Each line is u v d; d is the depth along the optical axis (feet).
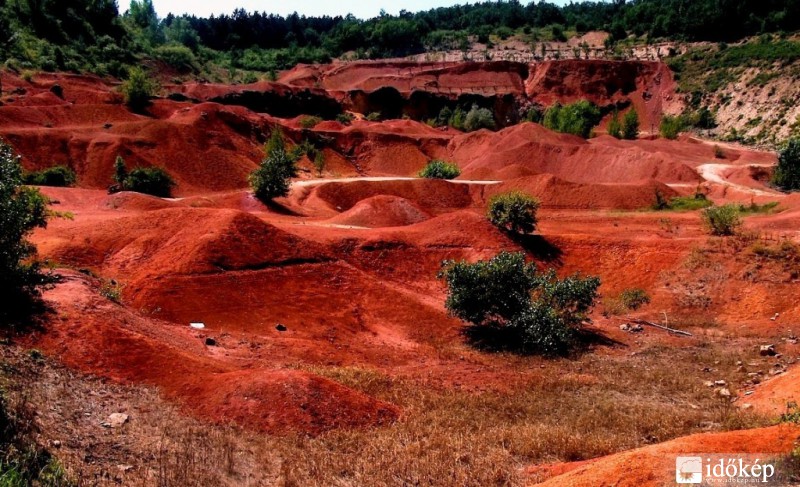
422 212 135.74
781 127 297.94
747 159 244.42
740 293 85.97
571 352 71.26
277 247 85.81
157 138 191.93
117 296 60.13
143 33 406.62
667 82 389.39
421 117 359.46
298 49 485.56
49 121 194.39
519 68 406.62
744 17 412.98
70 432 33.60
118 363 44.19
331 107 333.21
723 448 29.30
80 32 326.65
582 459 39.60
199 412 41.19
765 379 60.13
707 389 58.03
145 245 83.92
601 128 371.35
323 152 249.96
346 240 100.27
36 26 300.61
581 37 508.94
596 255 104.73
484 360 68.08
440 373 61.87
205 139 204.23
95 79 267.18
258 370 49.44
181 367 46.24
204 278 74.18
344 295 82.64
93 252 83.05
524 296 76.02
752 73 347.15
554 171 229.04
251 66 450.30
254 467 35.04
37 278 49.29
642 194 174.91
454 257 104.01
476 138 267.80
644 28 474.90
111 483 29.22
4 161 47.93
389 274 97.55
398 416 46.26
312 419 41.47
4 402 32.04
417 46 510.99
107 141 178.50
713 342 75.72
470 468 36.63
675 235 122.62
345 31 518.78
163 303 68.23
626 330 81.61
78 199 133.18
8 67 246.68
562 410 51.03
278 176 159.94
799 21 385.70
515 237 109.50
